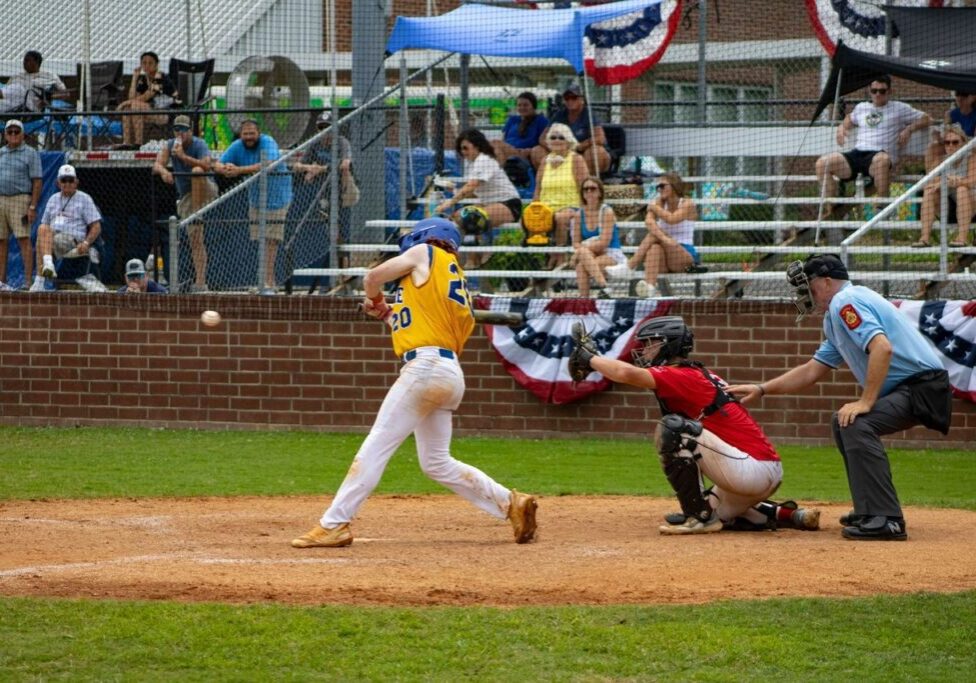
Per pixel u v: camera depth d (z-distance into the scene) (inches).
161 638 501.7
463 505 868.6
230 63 1695.4
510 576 605.6
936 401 696.4
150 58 1568.7
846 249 1247.5
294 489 943.7
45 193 1488.7
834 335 713.0
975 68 1341.0
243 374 1307.8
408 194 1539.1
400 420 680.4
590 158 1480.1
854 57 1385.3
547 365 1239.5
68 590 579.8
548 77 1908.2
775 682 458.6
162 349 1323.8
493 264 1390.3
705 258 1464.1
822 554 653.9
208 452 1146.0
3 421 1355.8
